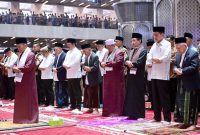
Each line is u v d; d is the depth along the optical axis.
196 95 6.04
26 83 6.99
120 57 7.84
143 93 7.18
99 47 9.48
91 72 8.48
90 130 6.20
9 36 25.45
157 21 11.01
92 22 28.50
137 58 7.12
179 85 6.24
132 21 12.34
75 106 9.18
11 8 32.75
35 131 6.14
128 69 7.30
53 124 6.73
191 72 5.90
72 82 8.92
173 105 8.32
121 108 7.91
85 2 34.31
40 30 26.39
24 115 7.00
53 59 10.27
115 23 29.12
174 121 6.66
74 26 27.69
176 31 10.30
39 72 10.63
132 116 7.21
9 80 12.59
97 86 8.53
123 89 7.92
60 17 27.55
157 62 6.51
